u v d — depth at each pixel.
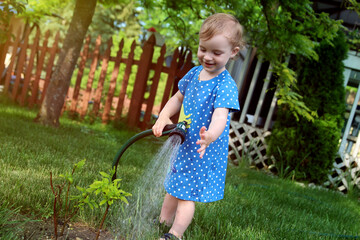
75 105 8.14
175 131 2.14
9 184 2.58
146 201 2.91
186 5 6.75
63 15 23.56
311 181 6.93
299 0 5.80
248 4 6.34
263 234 2.73
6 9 4.34
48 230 2.11
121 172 3.83
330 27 5.88
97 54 8.00
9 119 5.95
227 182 4.83
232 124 7.88
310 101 6.84
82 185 2.95
